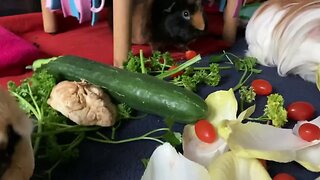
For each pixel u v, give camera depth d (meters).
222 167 0.27
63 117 0.32
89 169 0.29
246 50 0.48
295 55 0.42
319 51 0.41
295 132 0.31
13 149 0.22
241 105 0.36
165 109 0.32
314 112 0.36
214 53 0.48
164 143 0.29
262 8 0.46
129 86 0.33
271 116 0.33
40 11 0.59
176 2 0.45
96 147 0.31
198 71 0.41
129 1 0.41
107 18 0.53
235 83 0.40
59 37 0.51
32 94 0.34
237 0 0.48
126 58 0.43
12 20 0.52
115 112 0.33
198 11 0.45
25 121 0.24
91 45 0.49
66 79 0.36
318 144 0.30
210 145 0.30
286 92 0.39
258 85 0.38
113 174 0.29
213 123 0.32
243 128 0.30
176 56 0.46
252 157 0.28
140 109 0.34
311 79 0.42
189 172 0.26
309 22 0.42
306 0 0.44
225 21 0.50
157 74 0.40
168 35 0.46
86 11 0.43
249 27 0.47
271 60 0.44
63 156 0.29
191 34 0.46
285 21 0.43
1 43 0.43
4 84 0.41
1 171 0.21
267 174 0.28
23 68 0.44
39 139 0.30
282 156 0.28
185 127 0.32
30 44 0.46
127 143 0.32
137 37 0.47
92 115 0.32
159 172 0.27
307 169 0.29
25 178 0.23
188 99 0.32
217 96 0.34
